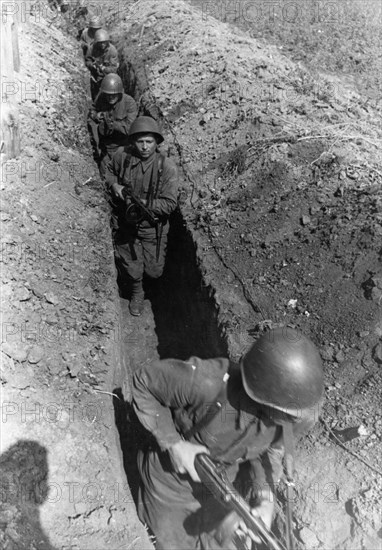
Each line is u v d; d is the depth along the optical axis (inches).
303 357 85.8
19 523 110.1
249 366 87.4
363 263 164.6
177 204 221.6
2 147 207.5
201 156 237.9
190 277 205.8
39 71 289.3
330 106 245.0
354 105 254.2
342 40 336.5
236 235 197.0
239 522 102.6
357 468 119.6
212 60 294.2
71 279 181.5
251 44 323.9
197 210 214.5
